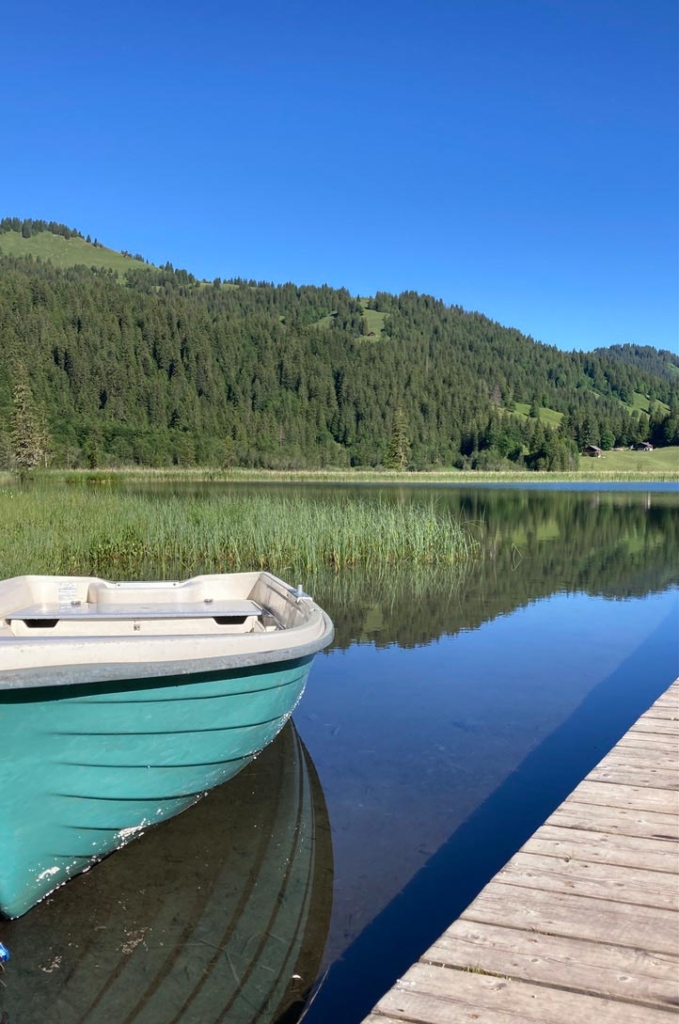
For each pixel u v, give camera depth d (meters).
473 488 52.75
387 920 3.17
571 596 11.20
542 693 6.43
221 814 4.14
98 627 4.90
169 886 3.44
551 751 5.09
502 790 4.45
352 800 4.31
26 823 3.05
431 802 4.28
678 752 4.27
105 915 3.23
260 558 13.77
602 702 6.20
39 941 3.05
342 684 6.64
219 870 3.57
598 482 72.62
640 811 3.49
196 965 2.90
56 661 3.11
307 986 2.79
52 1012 2.65
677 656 7.70
